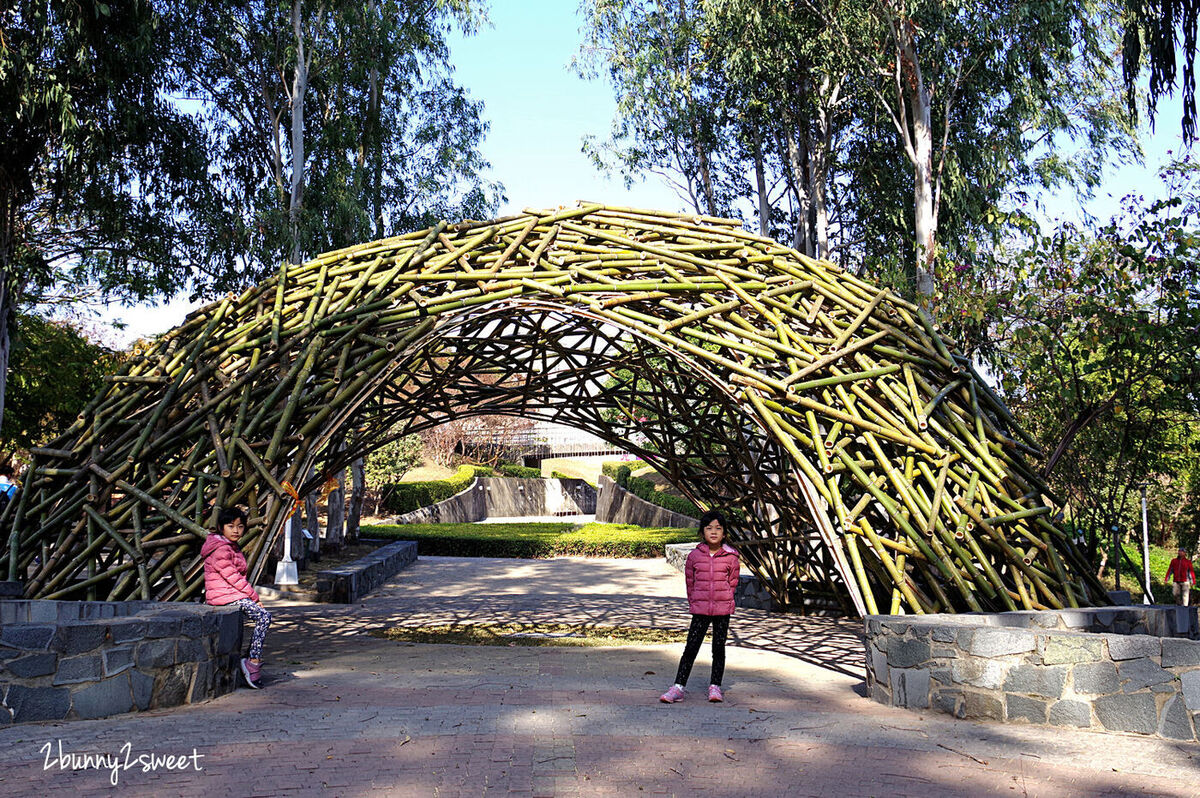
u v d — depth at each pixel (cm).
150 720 547
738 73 1767
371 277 886
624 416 1288
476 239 887
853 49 1653
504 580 1788
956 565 738
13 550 751
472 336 1055
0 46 1088
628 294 834
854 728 552
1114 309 1084
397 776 437
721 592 643
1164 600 1594
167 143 1502
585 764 463
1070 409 1180
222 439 796
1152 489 1662
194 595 759
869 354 835
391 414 1147
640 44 1992
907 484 750
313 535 1923
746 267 877
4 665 529
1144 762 480
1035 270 1158
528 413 1266
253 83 1733
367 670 788
